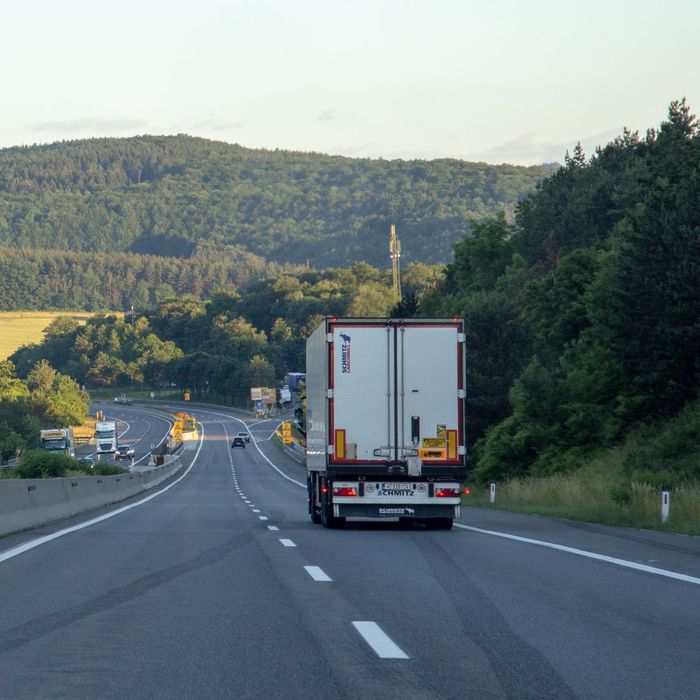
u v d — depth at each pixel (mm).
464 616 24531
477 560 37562
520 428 138500
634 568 34688
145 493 148000
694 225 115500
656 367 114688
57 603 26484
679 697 16969
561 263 174375
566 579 31688
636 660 19719
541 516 71875
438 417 55688
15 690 17047
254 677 18000
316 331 61500
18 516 56656
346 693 16891
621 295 117875
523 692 17109
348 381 55531
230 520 67000
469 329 170250
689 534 51281
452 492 55469
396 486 55406
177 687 17266
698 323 110312
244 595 27922
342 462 55344
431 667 18891
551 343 177000
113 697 16594
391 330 55656
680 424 105938
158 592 28531
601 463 115562
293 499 125938
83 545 44062
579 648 20766
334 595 27984
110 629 22656
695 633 22594
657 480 78250
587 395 134625
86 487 86188
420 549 42250
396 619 24031
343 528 57156
